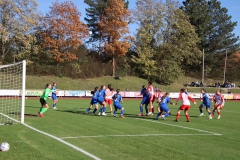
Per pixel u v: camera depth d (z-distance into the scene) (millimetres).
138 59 53938
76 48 47344
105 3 56031
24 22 42625
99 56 56875
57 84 45312
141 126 13125
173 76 54750
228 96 44438
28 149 8086
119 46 51031
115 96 16594
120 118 16109
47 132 10828
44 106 15844
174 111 22078
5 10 41375
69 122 13727
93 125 12969
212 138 10773
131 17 53188
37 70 46375
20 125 12344
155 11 54000
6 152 7719
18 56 44188
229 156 8094
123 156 7695
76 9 47062
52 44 45906
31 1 42750
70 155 7582
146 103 18000
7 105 23391
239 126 14367
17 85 34656
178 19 55219
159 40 54031
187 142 9820
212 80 64688
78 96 39781
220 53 67000
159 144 9328
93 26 57781
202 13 65438
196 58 59594
